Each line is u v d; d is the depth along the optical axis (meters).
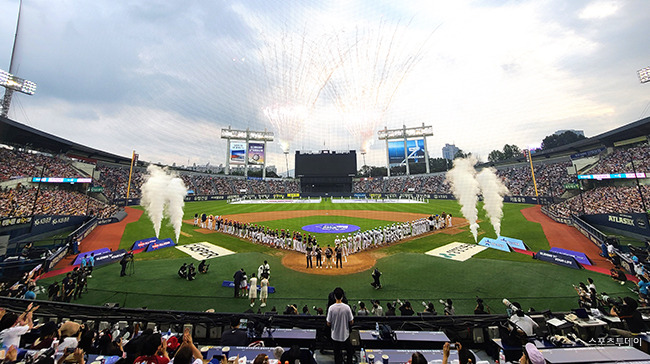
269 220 40.53
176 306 12.20
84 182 46.31
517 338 6.49
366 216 44.50
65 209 34.66
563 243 23.77
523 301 12.52
